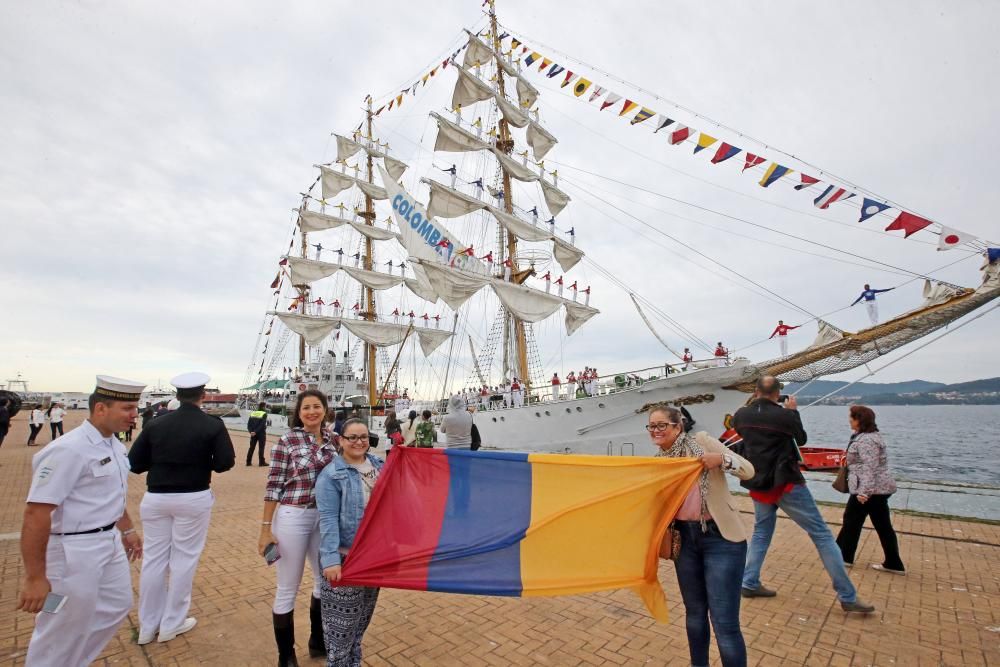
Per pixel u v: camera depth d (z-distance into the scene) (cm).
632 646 454
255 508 1054
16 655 424
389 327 4288
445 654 441
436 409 3322
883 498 635
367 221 4572
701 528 354
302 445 439
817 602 543
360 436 390
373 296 4441
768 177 1126
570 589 374
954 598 548
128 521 404
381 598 577
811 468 1702
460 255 3041
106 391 353
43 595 306
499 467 425
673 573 670
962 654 427
